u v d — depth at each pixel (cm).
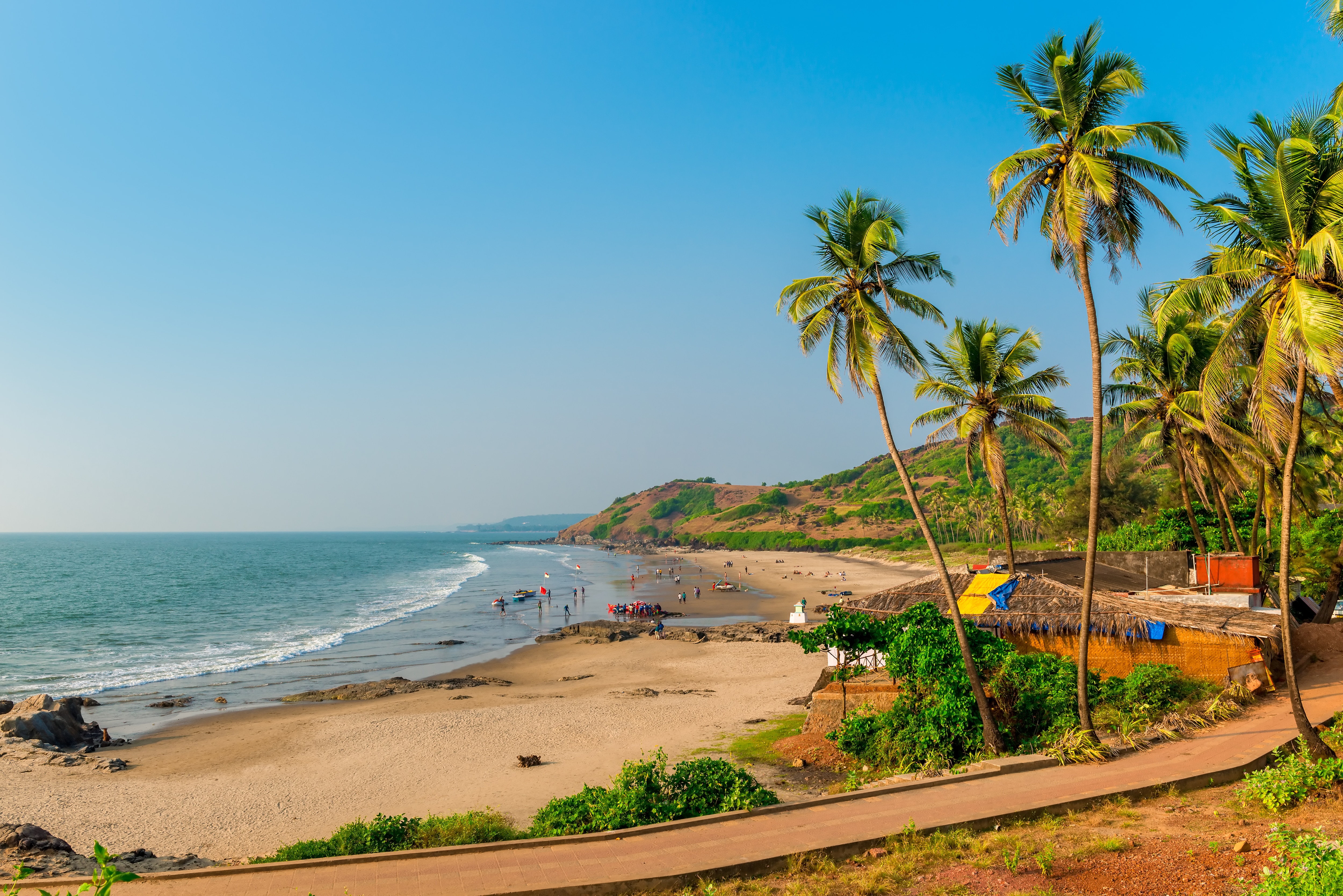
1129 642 2347
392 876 1165
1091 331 1712
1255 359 1895
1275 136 1595
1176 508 4662
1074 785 1425
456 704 3600
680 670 4388
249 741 3019
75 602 8700
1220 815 1235
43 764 2672
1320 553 3184
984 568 2902
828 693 2558
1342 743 1469
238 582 11944
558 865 1184
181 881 1174
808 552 18412
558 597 9638
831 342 2139
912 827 1225
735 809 1434
